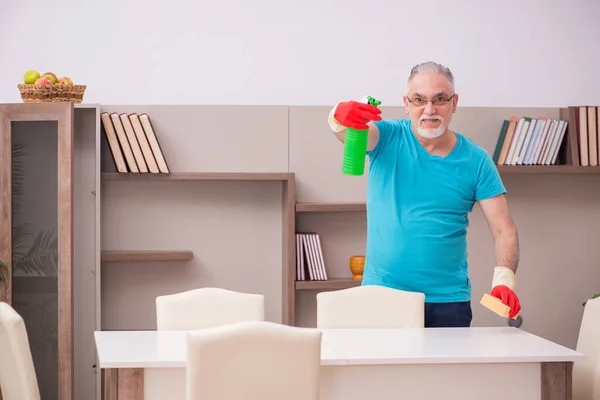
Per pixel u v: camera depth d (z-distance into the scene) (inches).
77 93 182.7
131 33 206.4
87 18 205.2
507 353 113.3
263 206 198.8
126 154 186.4
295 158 198.1
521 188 204.4
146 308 195.0
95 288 186.2
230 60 209.3
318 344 103.0
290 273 190.5
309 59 211.5
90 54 205.3
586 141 198.2
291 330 102.3
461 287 144.9
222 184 197.3
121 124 186.7
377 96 213.9
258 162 197.0
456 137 142.6
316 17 211.6
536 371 114.2
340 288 192.5
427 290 143.0
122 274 194.4
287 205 190.7
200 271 196.9
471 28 216.2
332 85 212.2
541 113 202.8
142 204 195.0
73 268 181.9
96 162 184.4
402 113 202.4
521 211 204.7
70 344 177.2
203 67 208.5
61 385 177.8
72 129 176.7
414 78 136.9
